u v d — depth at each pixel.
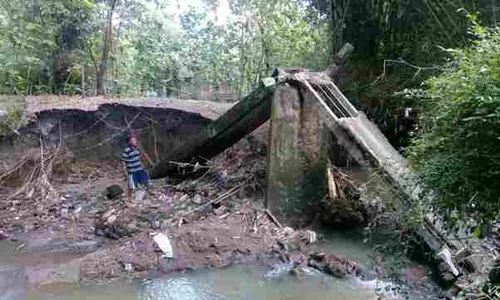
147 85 15.34
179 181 8.87
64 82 13.18
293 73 7.26
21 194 8.65
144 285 5.37
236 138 8.02
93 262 5.79
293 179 7.14
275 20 12.08
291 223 7.07
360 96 8.83
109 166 10.37
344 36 9.40
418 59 7.88
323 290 5.20
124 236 6.68
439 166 3.11
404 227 4.30
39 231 7.14
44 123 9.83
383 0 8.14
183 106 10.59
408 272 5.10
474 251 4.16
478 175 2.92
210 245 6.16
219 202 7.50
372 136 6.48
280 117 7.00
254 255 6.04
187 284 5.40
